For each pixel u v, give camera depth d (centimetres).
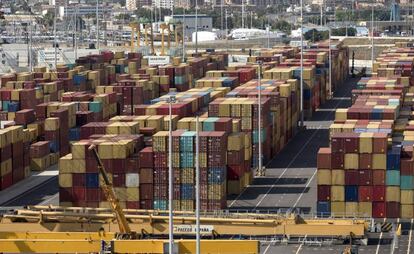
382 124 19662
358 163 17412
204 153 17875
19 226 16050
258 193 19800
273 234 15812
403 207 17400
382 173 17362
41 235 14788
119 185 17938
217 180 17888
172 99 14275
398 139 19050
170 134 13450
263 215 16225
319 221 15950
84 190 18000
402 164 17300
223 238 15825
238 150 19500
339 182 17488
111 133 19850
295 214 16575
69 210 16525
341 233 15800
